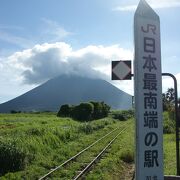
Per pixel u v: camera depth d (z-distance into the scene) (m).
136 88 9.69
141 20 9.75
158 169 9.73
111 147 28.31
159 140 9.79
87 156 23.25
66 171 17.72
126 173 19.11
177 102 12.12
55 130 29.23
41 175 16.81
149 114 9.73
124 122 74.44
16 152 17.81
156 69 9.86
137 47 9.69
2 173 16.98
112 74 10.33
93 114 70.12
